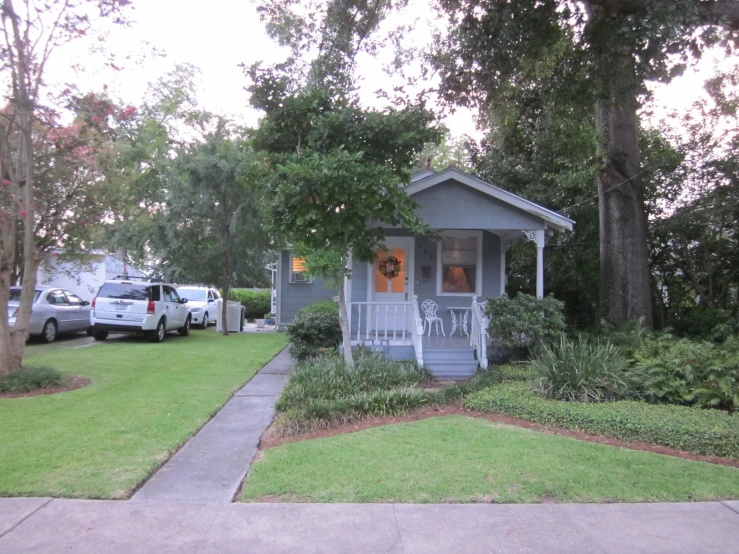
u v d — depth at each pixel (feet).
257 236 57.98
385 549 12.04
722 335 36.58
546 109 41.06
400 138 27.32
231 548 11.99
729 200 41.83
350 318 36.81
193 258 61.05
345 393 25.04
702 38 24.30
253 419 23.18
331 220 27.25
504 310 33.71
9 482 15.03
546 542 12.44
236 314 66.18
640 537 12.75
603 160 39.88
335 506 14.12
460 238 41.47
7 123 29.86
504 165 55.62
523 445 18.99
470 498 14.66
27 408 23.20
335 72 37.37
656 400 24.79
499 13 29.40
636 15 23.75
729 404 23.59
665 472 16.67
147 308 49.01
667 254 47.47
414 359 34.37
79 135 30.27
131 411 22.93
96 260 65.41
